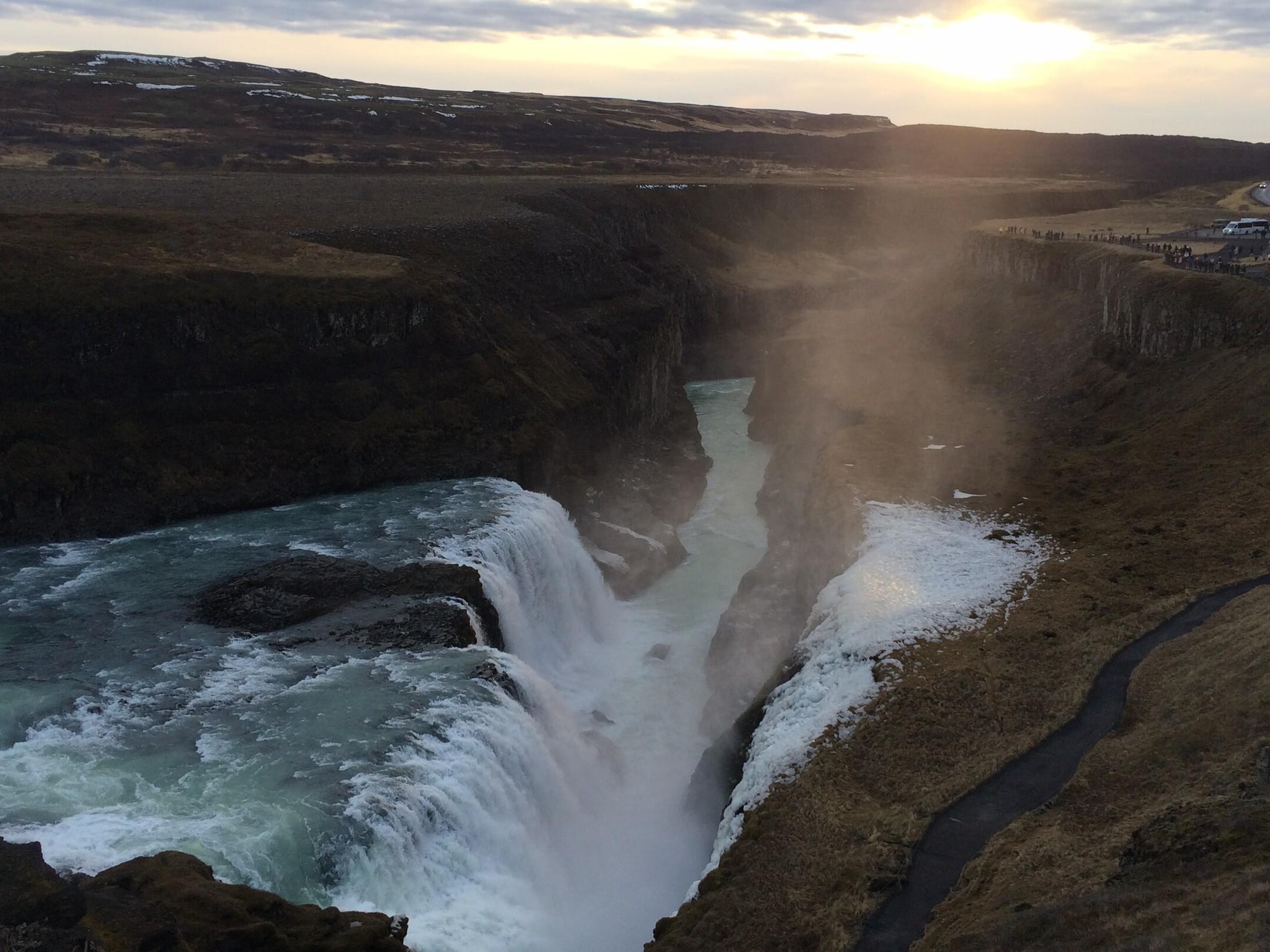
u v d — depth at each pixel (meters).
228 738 43.78
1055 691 46.31
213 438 71.25
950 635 51.88
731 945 35.78
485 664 50.38
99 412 68.44
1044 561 59.94
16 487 63.41
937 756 43.56
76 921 27.61
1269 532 57.28
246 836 37.00
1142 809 36.12
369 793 39.94
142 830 37.19
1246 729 37.91
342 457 74.31
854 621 53.56
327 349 77.44
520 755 46.34
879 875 36.38
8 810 38.31
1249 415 70.19
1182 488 65.94
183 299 72.44
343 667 49.94
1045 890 32.22
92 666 49.31
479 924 38.62
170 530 66.31
